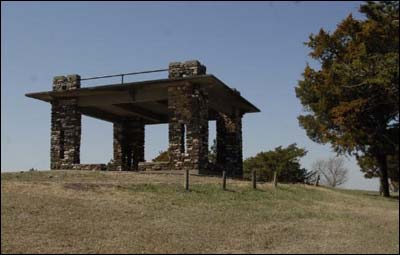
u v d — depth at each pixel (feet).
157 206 54.03
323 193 84.07
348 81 98.94
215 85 90.89
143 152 115.55
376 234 50.14
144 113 111.04
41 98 99.96
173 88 90.38
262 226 49.55
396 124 104.37
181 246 39.24
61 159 97.76
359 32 102.89
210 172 92.02
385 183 109.60
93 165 94.89
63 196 53.72
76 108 98.68
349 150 106.73
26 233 39.58
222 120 110.11
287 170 157.79
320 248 41.78
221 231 45.73
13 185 57.26
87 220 45.16
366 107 99.40
